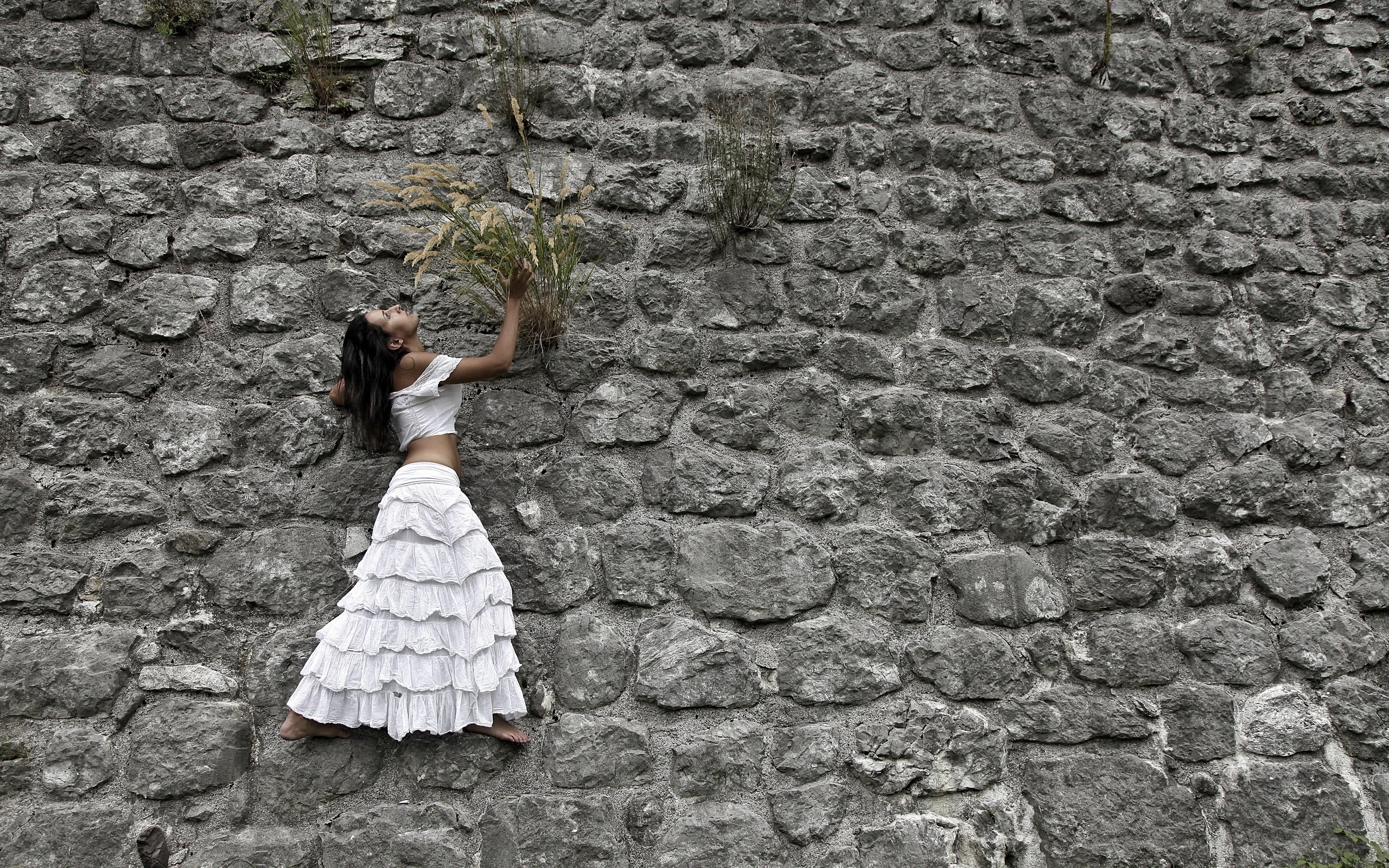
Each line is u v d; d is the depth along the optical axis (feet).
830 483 11.00
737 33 12.72
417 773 9.62
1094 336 12.00
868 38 12.96
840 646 10.41
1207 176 12.89
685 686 10.10
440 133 11.88
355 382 9.75
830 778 9.96
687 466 10.89
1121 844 9.95
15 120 11.39
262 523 10.27
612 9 12.65
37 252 10.92
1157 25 13.43
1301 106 13.33
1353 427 11.91
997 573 10.85
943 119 12.74
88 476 10.25
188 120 11.60
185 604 9.94
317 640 9.92
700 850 9.61
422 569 9.16
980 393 11.62
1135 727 10.40
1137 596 10.88
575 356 11.14
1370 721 10.60
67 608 9.83
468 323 11.07
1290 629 10.93
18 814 9.20
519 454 10.77
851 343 11.61
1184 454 11.55
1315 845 10.14
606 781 9.75
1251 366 12.05
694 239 11.80
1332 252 12.72
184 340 10.79
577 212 11.77
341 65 12.00
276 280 11.07
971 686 10.41
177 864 9.16
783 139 12.37
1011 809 10.06
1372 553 11.34
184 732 9.50
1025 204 12.46
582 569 10.44
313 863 9.25
